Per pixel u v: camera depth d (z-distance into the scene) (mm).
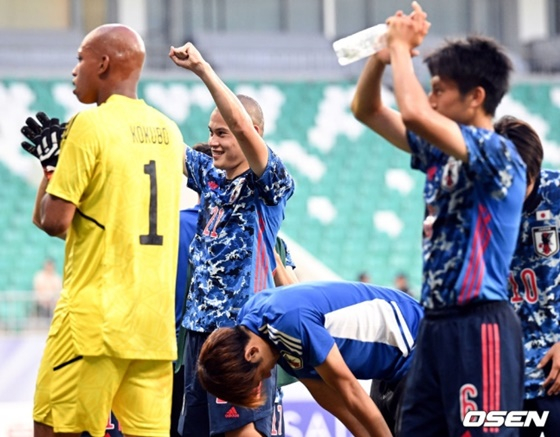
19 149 57625
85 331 15281
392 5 69938
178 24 66188
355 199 61344
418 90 12492
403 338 16969
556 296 16344
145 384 15773
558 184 16172
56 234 15242
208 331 17422
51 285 50781
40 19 64312
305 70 64625
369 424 16172
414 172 62500
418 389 13633
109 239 15352
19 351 37094
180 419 18188
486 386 13039
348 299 16781
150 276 15578
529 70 68938
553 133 64500
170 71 62844
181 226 19531
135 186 15539
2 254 55750
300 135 61750
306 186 60938
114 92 15891
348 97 62875
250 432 17344
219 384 15500
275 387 17719
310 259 32625
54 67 61312
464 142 12602
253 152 16922
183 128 60094
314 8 68875
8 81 58625
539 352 16406
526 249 16344
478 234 13016
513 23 71125
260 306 16203
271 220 17750
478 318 13094
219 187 17844
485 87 13094
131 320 15375
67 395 15492
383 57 13102
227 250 17438
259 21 67938
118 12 65438
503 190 12922
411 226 61562
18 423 26281
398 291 17531
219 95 16469
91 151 15172
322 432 25828
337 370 16000
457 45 13172
